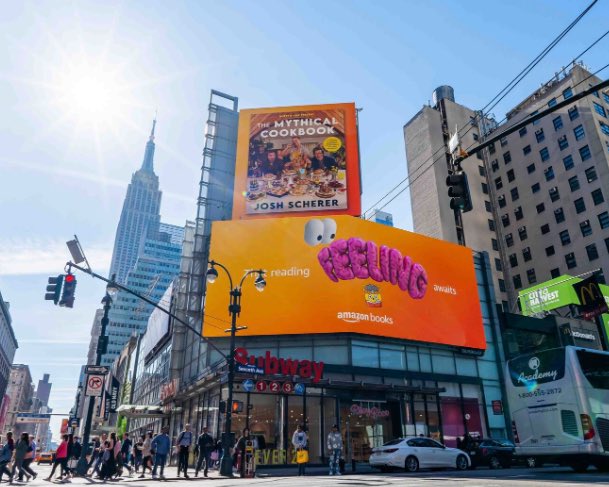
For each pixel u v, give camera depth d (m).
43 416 69.38
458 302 36.72
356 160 40.41
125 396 71.88
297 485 10.85
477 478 12.20
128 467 21.09
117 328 164.62
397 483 10.65
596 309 39.28
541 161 68.06
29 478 18.89
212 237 34.09
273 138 41.34
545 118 68.75
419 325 33.78
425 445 19.55
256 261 32.88
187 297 38.91
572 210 62.41
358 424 28.52
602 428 12.88
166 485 12.73
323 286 31.95
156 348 50.94
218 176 41.53
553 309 47.44
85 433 19.44
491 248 69.19
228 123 44.16
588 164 61.59
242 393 26.69
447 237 62.94
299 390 25.94
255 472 21.08
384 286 33.41
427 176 67.19
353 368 30.23
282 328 30.75
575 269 60.38
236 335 30.97
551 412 13.76
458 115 72.88
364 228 34.62
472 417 33.94
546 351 14.45
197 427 30.98
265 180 39.69
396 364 32.19
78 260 17.66
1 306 134.62
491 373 36.69
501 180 73.50
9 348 156.88
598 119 62.84
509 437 34.53
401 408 30.47
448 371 34.41
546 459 13.83
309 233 33.78
